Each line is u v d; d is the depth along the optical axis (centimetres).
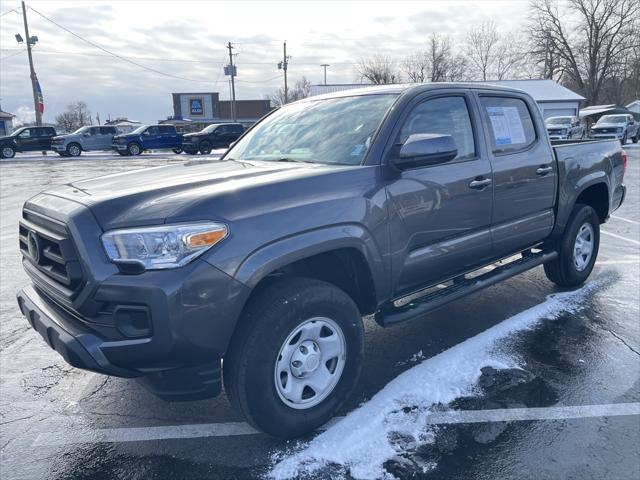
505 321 441
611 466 262
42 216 274
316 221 274
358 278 314
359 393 337
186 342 238
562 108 3778
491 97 410
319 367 289
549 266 509
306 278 283
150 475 264
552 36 5062
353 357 300
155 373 253
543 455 271
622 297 499
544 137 450
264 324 259
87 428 307
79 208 251
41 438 298
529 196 426
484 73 6112
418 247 339
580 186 484
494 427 295
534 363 369
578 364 368
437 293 372
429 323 448
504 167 397
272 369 265
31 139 3033
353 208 291
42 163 2584
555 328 428
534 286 534
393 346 406
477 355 380
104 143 3153
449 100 375
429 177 338
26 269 304
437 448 278
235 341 262
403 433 290
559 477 255
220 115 8100
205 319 240
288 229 263
